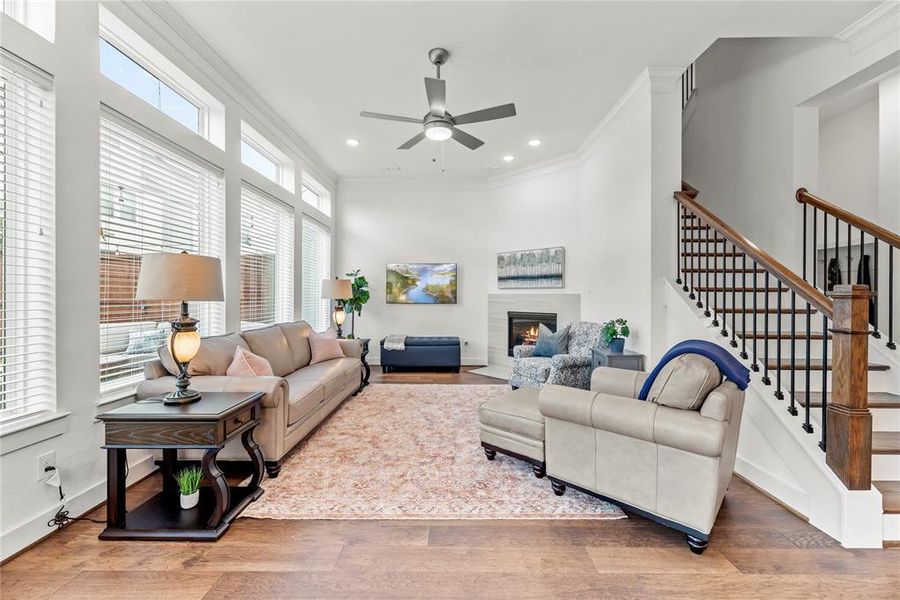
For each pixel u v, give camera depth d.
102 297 2.36
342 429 3.41
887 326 3.24
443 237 6.65
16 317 1.86
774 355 2.96
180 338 2.10
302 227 5.38
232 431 2.06
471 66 3.34
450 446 3.03
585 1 2.56
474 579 1.61
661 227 3.47
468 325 6.60
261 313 4.25
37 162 1.92
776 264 2.35
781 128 3.58
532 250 5.88
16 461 1.77
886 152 2.98
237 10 2.68
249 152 4.29
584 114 4.23
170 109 3.07
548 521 2.04
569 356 3.97
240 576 1.62
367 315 6.60
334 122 4.47
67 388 2.02
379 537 1.90
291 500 2.22
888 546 1.82
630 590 1.55
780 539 1.89
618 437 2.02
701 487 1.75
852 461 1.85
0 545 1.70
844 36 2.89
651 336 3.47
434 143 5.06
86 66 2.13
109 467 1.90
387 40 2.99
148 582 1.59
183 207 3.02
